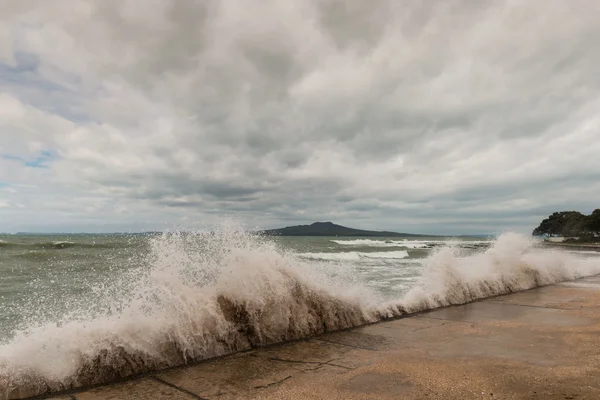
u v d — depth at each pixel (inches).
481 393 90.4
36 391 98.4
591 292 287.9
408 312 210.4
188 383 104.4
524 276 325.4
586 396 86.6
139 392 98.4
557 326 167.0
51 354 105.9
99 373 108.3
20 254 789.2
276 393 94.7
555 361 115.2
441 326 173.2
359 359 123.6
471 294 259.4
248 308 148.9
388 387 96.6
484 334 154.9
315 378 105.7
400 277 449.7
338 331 167.8
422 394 91.0
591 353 123.7
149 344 120.0
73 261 665.0
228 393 95.8
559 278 376.5
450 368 110.7
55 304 269.4
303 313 164.6
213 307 141.6
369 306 199.8
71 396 97.1
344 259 876.0
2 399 94.5
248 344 143.7
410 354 127.8
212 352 133.5
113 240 1171.9
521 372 105.1
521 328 164.4
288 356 129.8
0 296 322.0
